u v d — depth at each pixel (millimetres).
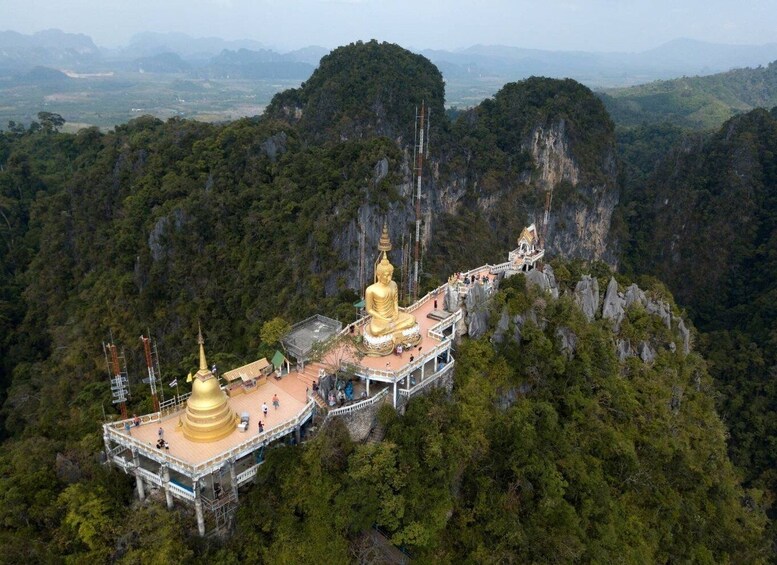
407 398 46281
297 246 92188
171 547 34344
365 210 94625
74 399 70000
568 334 61188
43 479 38156
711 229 146750
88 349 89375
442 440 44344
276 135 110812
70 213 112125
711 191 152000
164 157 110500
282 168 105688
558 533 44875
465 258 121062
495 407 51469
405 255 94938
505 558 42312
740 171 146375
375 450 40719
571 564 43250
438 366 50906
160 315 92625
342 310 74125
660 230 159125
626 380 65000
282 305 87250
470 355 53156
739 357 100688
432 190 124750
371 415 43781
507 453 47438
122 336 90438
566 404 56281
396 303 49969
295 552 35625
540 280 65438
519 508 45469
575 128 147125
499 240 137750
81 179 113750
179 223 97062
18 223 120250
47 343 96812
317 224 92375
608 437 56312
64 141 145000
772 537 66062
